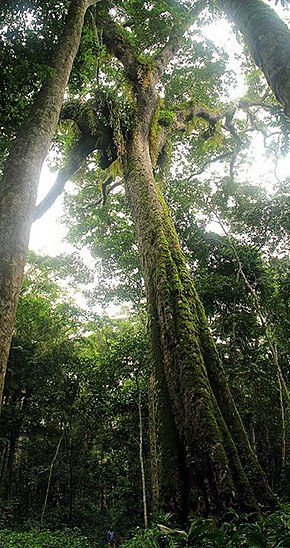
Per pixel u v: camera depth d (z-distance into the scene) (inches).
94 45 375.6
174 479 183.2
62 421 778.2
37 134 192.2
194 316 250.7
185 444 191.8
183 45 627.8
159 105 489.7
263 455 603.5
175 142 725.9
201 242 689.0
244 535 115.3
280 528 103.6
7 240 150.4
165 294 260.7
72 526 754.2
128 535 697.6
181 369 217.6
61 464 858.8
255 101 690.8
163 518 137.9
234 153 712.4
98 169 633.6
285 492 492.1
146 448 807.7
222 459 175.2
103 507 852.0
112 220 753.6
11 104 291.9
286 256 656.4
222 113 648.4
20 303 765.9
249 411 588.4
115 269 733.9
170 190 700.0
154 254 291.4
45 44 272.5
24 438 858.8
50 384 760.3
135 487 794.8
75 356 773.9
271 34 169.9
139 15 522.9
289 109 150.0
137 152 395.2
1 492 747.4
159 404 218.8
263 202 657.6
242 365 603.5
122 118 419.2
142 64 485.1
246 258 650.8
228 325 636.1
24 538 482.6
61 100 222.7
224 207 697.0
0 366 128.3
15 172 173.8
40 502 845.8
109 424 839.1
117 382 722.2
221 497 165.0
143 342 665.6
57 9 286.2
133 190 358.9
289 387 623.8
